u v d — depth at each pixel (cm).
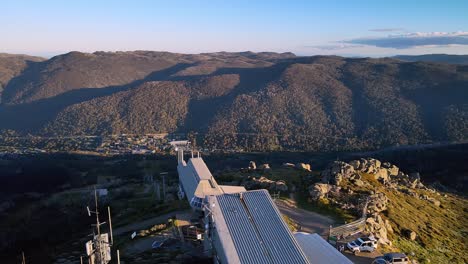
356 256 4284
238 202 4131
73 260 5225
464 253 5816
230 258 3319
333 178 6938
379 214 5944
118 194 10306
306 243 4062
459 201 9825
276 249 3472
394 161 18675
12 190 12319
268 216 3925
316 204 5925
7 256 6331
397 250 4912
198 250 4275
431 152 19600
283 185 6638
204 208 4169
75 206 9688
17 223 8544
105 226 6456
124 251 4419
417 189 9606
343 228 4816
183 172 7688
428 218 7181
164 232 4925
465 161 17112
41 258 5741
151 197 9231
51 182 13412
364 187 6975
